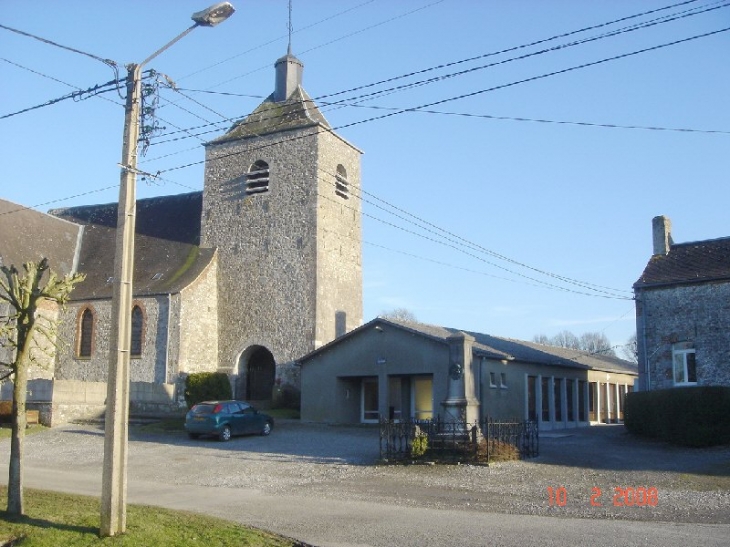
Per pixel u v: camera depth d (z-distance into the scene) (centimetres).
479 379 2967
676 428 2459
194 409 2744
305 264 3809
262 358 4003
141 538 1091
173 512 1312
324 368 3244
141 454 2373
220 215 4081
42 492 1537
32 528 1140
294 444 2577
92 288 4031
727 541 1095
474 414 2205
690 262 2897
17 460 1255
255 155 4053
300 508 1442
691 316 2756
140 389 3453
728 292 2691
